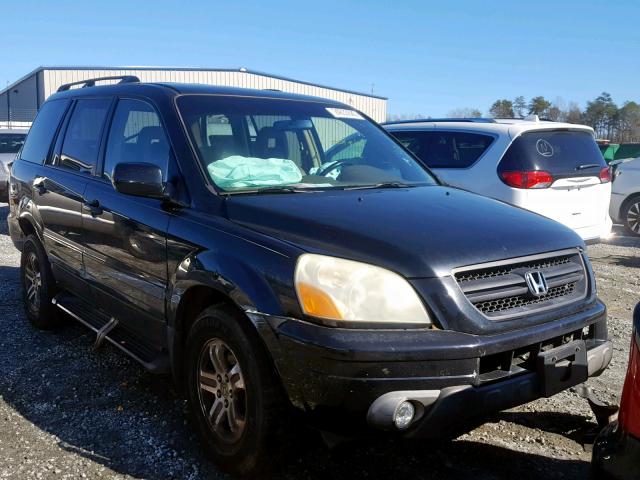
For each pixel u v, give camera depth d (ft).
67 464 11.77
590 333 11.85
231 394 11.14
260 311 10.19
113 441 12.62
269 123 14.64
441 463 11.84
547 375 10.53
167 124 13.78
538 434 12.95
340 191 13.14
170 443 12.53
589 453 12.26
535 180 24.12
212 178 12.69
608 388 15.23
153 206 13.29
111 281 14.73
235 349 10.74
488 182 24.73
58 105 19.49
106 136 15.98
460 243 10.57
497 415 13.35
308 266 10.00
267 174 13.38
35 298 19.17
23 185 19.44
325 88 121.39
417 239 10.46
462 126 26.37
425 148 27.14
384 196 12.76
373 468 11.62
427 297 9.87
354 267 9.93
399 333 9.64
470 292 10.23
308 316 9.75
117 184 12.62
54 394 14.76
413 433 9.71
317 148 15.12
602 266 30.42
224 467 11.34
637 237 39.73
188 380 12.10
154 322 13.23
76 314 16.74
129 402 14.35
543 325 10.69
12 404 14.25
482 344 9.82
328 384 9.48
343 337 9.46
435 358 9.57
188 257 11.85
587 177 25.93
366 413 9.50
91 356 17.04
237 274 10.65
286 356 9.86
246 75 111.34
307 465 11.64
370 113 128.98
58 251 17.31
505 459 12.00
